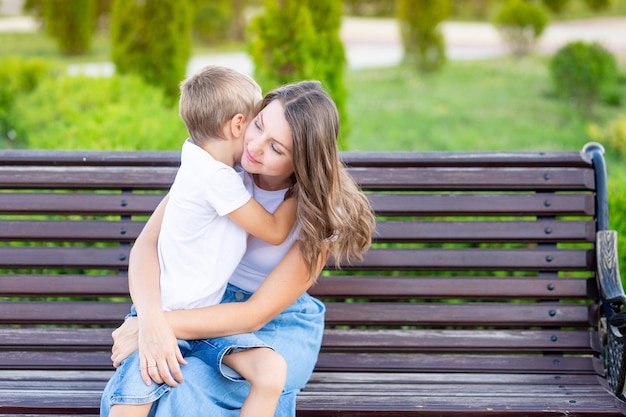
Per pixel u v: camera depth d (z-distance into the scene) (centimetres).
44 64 888
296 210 210
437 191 272
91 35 1454
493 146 859
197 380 197
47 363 244
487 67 1288
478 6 1881
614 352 227
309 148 198
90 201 257
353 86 1163
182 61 796
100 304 250
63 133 492
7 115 736
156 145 473
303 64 495
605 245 246
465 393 230
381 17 1914
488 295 251
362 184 256
